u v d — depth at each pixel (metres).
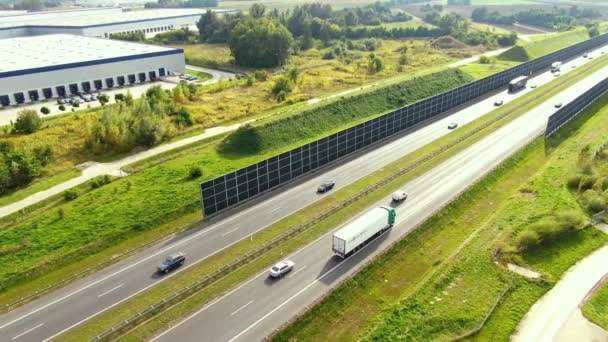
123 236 57.53
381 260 52.78
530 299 47.66
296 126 91.12
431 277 49.91
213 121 98.88
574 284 50.06
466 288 48.47
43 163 75.31
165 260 51.56
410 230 57.66
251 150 82.00
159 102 99.12
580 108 106.56
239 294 47.50
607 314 45.97
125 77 136.50
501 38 199.38
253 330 42.66
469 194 67.75
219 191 63.09
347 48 191.12
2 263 51.72
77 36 181.00
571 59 170.12
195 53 183.38
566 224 57.94
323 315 44.97
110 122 83.19
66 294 48.00
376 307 46.75
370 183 72.00
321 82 130.62
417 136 92.62
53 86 121.56
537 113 105.81
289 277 50.06
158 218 60.91
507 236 57.31
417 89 121.31
